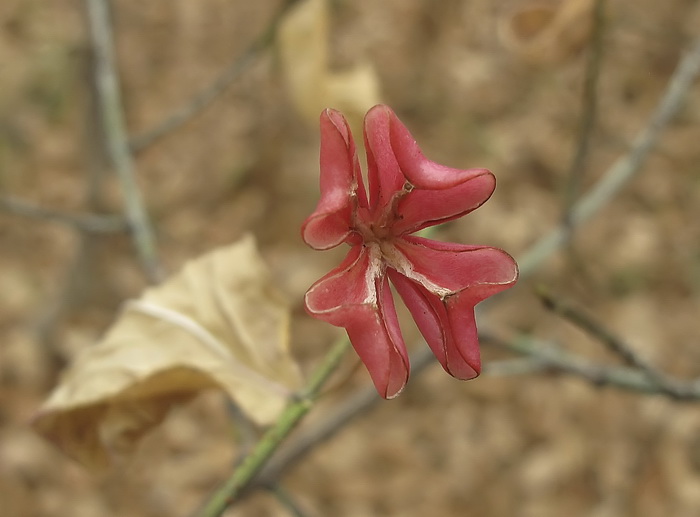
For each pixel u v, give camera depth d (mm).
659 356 314
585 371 137
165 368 99
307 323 351
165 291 103
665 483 287
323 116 75
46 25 455
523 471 303
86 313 357
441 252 79
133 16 490
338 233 77
